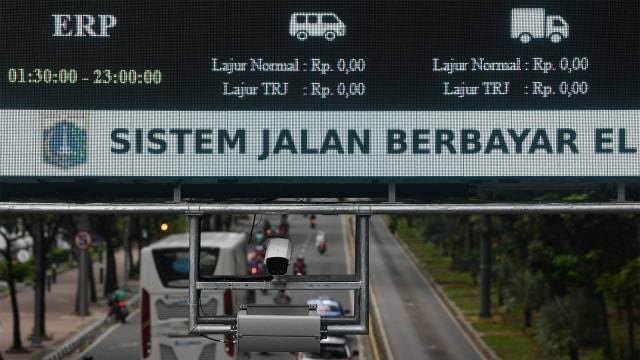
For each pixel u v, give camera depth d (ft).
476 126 152.25
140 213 147.64
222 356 263.29
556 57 152.87
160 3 154.40
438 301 577.43
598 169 151.74
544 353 374.22
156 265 265.54
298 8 154.10
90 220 575.79
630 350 319.47
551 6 153.38
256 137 152.76
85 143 153.58
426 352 404.77
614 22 153.17
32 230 414.41
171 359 263.49
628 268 291.58
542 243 329.31
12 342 413.39
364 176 151.94
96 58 154.40
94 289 584.40
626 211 147.43
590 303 337.52
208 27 154.20
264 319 138.72
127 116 153.58
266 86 153.48
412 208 146.00
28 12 155.02
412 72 153.17
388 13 153.79
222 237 286.25
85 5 155.02
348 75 153.38
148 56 154.20
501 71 152.87
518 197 317.63
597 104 152.25
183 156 152.87
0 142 154.10
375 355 395.55
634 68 152.76
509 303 457.68
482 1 153.48
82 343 428.97
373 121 152.56
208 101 153.38
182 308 264.31
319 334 139.03
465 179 151.84
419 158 152.05
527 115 152.25
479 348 412.36
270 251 142.51
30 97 154.40
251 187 164.04
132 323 504.84
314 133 152.76
